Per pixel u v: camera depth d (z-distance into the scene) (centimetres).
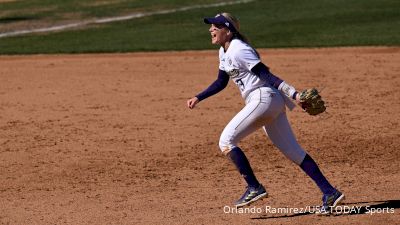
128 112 4656
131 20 9006
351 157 3566
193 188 3150
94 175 3416
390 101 4709
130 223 2669
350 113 4438
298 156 2650
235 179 3272
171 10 9675
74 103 4956
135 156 3709
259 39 7325
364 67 5794
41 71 6178
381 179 3164
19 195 3128
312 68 5838
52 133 4206
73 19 9288
